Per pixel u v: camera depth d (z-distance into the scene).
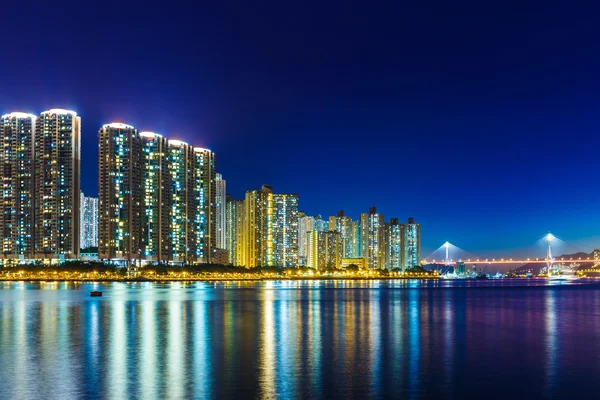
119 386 46.12
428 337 77.69
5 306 136.12
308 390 45.09
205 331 83.25
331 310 128.75
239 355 61.16
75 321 97.69
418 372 52.28
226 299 172.12
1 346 67.75
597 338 77.25
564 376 50.84
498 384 47.56
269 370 52.78
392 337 77.38
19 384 46.94
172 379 48.69
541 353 63.78
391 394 44.09
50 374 50.78
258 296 194.75
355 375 50.81
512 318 109.56
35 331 82.81
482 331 85.38
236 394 43.72
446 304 157.62
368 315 114.75
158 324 92.88
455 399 42.78
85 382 47.56
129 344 69.31
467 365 55.94
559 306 149.75
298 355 61.31
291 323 95.88
